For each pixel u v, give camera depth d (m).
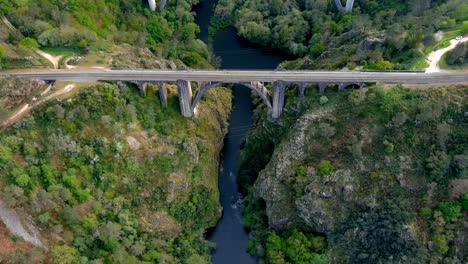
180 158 109.69
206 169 114.44
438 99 98.50
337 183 98.81
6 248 83.69
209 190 112.31
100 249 93.62
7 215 86.31
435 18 119.25
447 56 108.00
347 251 98.12
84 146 99.25
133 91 109.94
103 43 122.94
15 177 89.44
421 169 96.25
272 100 112.88
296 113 110.75
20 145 93.69
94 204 96.25
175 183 106.50
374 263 95.56
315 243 100.12
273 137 115.75
